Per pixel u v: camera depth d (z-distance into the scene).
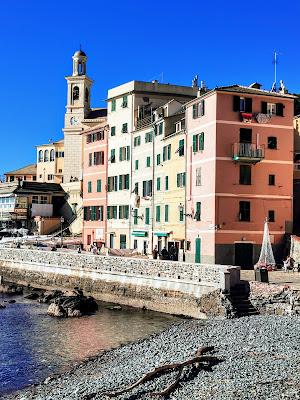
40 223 97.56
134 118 75.38
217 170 53.72
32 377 29.17
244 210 54.34
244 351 28.72
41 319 44.75
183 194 59.94
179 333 35.12
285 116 56.44
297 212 58.41
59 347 35.41
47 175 124.06
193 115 58.38
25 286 65.94
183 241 59.56
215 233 53.16
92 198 83.62
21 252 68.12
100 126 82.31
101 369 28.91
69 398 23.73
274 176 55.56
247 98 55.25
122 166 76.81
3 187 108.25
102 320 43.91
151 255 61.16
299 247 52.28
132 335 38.16
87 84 109.56
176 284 44.97
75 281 57.75
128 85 77.12
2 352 34.28
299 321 34.75
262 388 22.44
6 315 46.59
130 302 49.88
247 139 54.91
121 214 76.50
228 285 39.66
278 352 28.03
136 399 22.91
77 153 107.81
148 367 27.44
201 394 22.58
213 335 33.06
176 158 62.00
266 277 40.50
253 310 38.72
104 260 54.09
